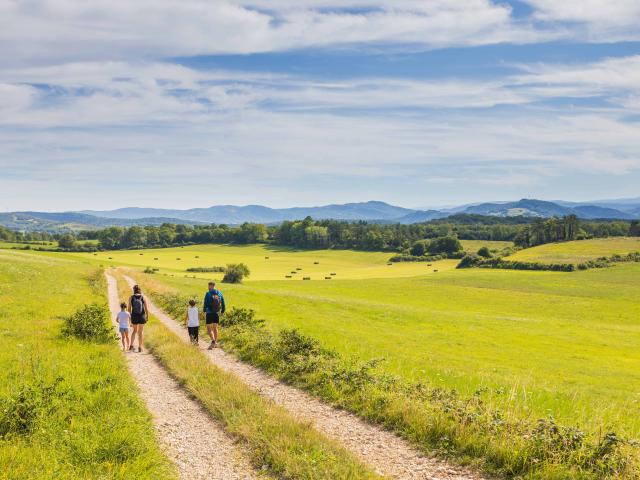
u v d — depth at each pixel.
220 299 20.67
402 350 27.42
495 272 127.38
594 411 14.00
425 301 83.81
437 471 8.89
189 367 15.49
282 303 48.06
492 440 9.52
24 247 174.25
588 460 8.66
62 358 15.77
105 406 11.31
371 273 138.62
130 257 166.88
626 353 36.66
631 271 116.81
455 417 10.55
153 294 40.91
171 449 9.47
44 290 34.16
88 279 51.50
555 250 149.38
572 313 73.12
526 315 70.44
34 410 10.15
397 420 11.18
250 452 9.41
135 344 20.55
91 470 8.10
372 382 13.78
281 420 10.70
